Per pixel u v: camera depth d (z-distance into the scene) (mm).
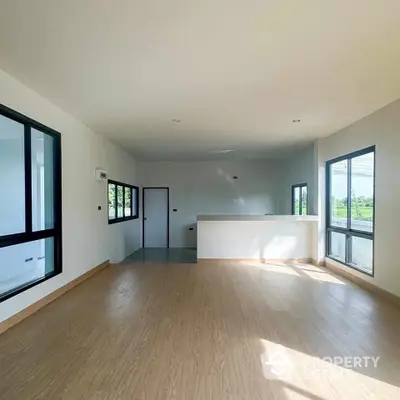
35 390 2271
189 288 4988
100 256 6363
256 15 2326
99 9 2254
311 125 5598
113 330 3322
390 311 3945
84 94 4016
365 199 5184
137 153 8805
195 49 2842
